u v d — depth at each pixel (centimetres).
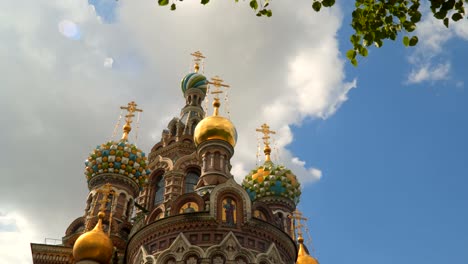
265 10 1312
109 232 4012
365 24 1297
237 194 3234
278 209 4953
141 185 4884
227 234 3027
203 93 6222
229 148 4175
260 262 3011
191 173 5222
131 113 5406
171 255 2969
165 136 5741
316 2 1262
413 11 1272
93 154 4806
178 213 3231
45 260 3891
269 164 5325
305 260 3725
